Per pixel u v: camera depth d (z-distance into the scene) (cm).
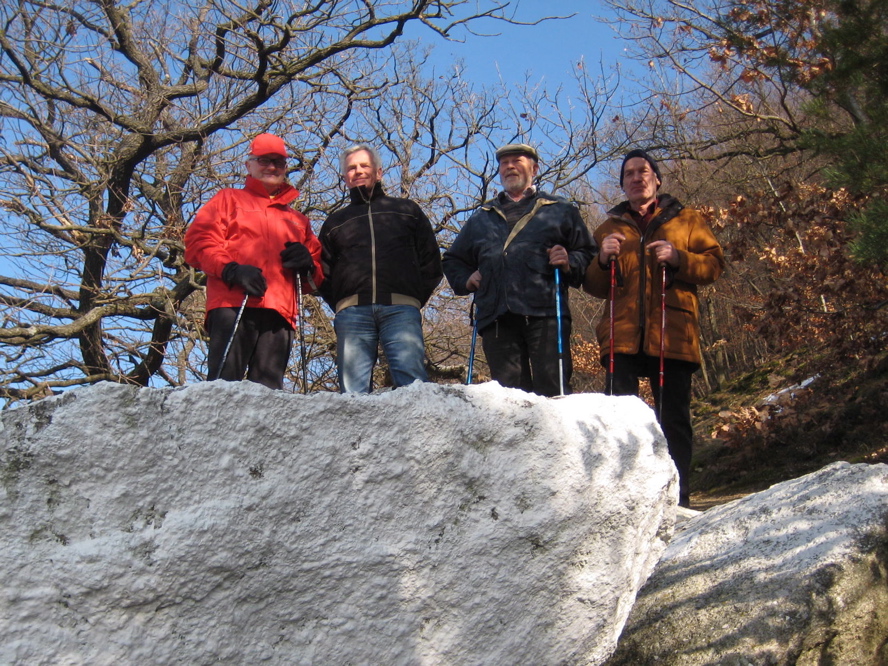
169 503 244
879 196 518
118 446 240
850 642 315
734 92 1404
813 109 566
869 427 774
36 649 232
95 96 880
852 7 547
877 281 770
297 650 255
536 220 464
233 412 249
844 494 365
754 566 345
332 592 257
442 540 265
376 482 260
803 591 319
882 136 516
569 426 283
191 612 245
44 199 775
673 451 471
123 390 242
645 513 294
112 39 891
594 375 1836
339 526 257
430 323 1081
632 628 346
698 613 333
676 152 1330
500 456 272
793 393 846
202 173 920
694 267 464
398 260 443
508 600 272
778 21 889
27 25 827
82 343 911
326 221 462
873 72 541
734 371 1966
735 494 794
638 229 493
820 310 839
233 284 398
